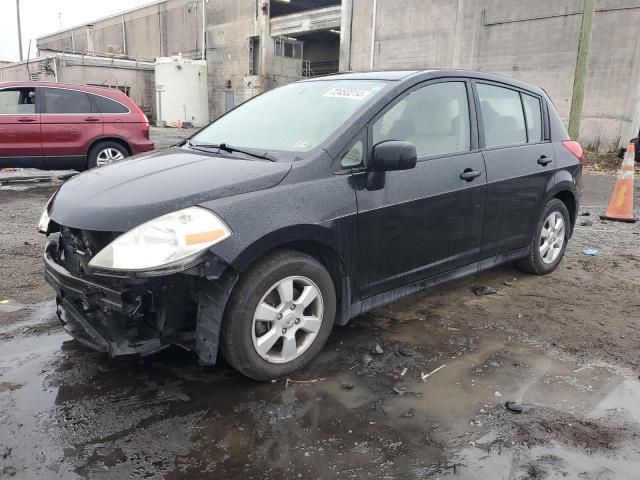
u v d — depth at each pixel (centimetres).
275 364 299
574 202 519
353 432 258
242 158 330
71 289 283
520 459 241
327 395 291
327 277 314
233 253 266
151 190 282
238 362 286
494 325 389
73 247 300
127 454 240
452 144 388
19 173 1130
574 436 258
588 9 1195
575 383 309
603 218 768
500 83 444
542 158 464
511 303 433
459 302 433
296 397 288
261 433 256
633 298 450
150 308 271
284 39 3441
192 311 281
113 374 307
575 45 1794
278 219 283
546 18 1853
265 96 427
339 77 404
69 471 228
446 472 232
